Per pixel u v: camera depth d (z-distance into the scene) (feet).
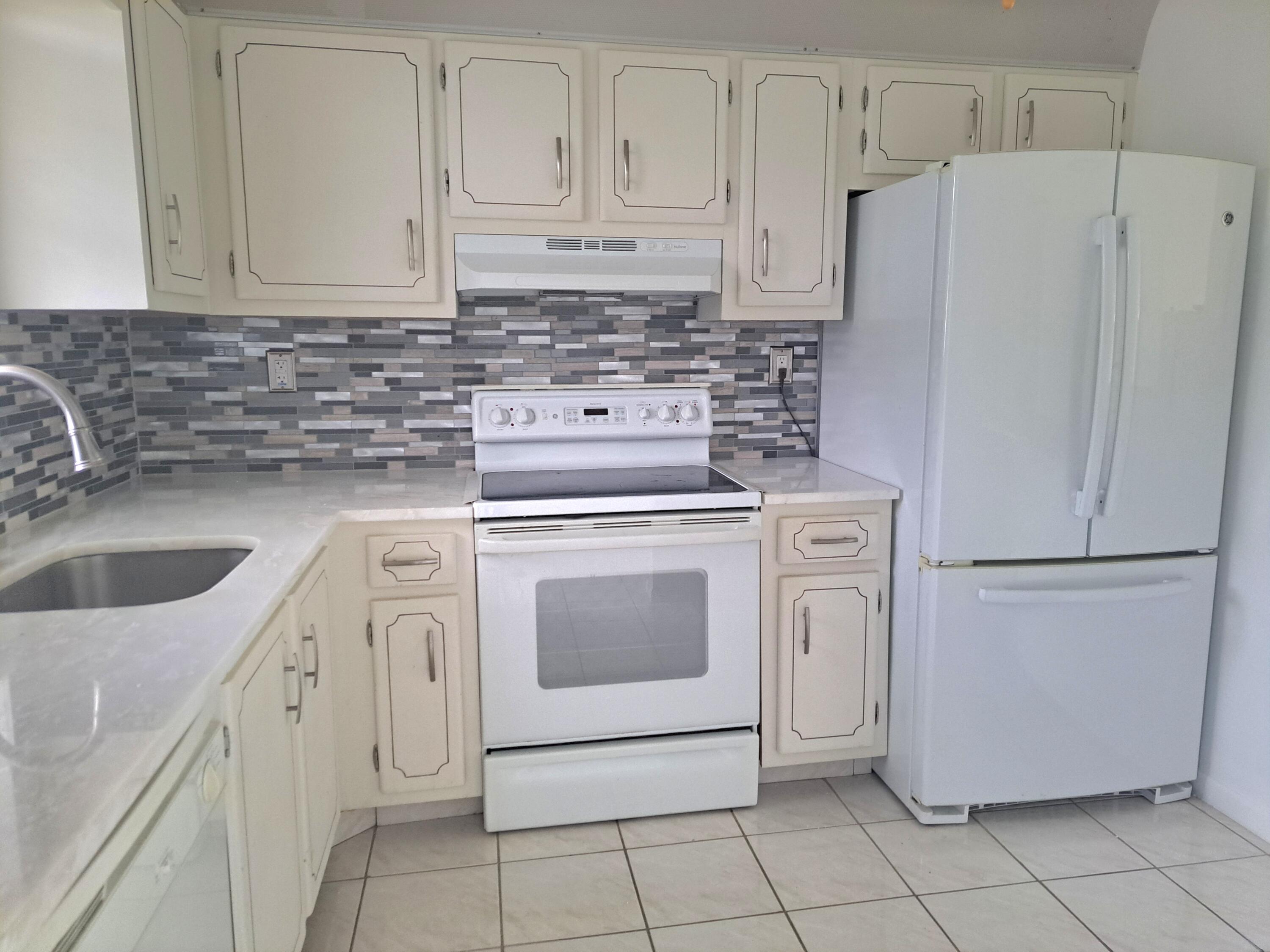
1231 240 6.79
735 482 7.70
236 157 6.86
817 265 7.94
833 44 7.76
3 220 5.36
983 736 7.16
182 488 7.44
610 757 7.20
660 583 7.09
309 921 6.10
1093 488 6.76
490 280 7.36
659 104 7.41
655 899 6.35
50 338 6.26
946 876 6.61
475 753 7.10
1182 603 7.27
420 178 7.15
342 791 6.91
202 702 3.22
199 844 3.42
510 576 6.84
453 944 5.88
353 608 6.72
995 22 7.83
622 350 8.68
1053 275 6.58
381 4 6.91
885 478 7.68
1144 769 7.45
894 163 7.92
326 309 7.22
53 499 6.25
